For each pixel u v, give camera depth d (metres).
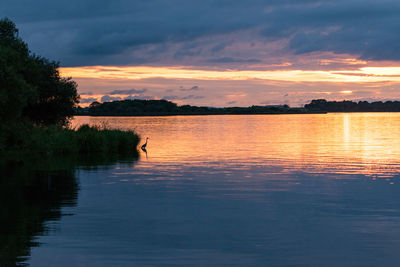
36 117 56.00
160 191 24.11
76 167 34.31
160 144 59.00
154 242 14.80
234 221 17.56
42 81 53.41
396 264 12.84
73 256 13.38
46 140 44.69
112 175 30.00
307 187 25.36
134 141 51.09
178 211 19.31
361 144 58.59
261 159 40.44
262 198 22.22
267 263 12.93
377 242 14.86
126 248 14.14
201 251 13.91
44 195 22.73
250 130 102.00
